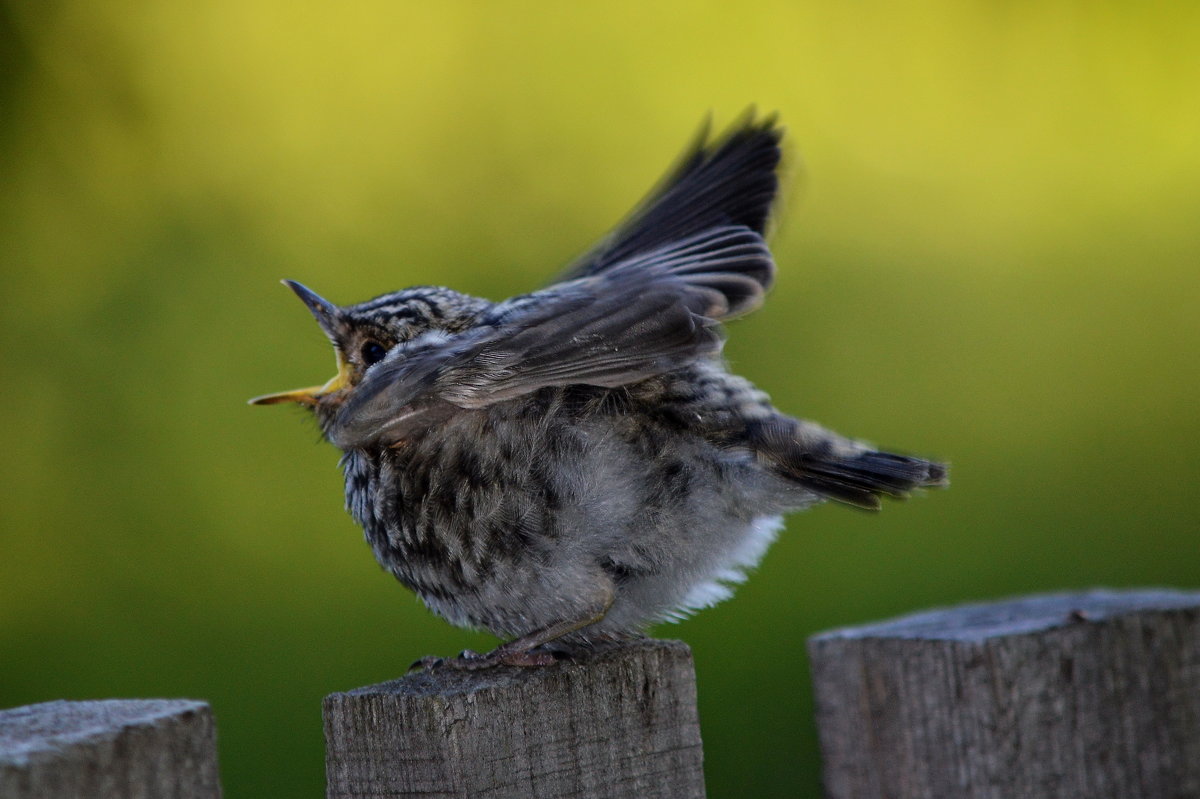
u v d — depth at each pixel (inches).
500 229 594.9
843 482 230.7
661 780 182.5
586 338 223.9
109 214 588.7
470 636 440.1
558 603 233.8
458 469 232.4
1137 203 634.2
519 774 174.1
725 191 293.7
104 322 546.6
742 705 416.5
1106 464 513.7
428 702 171.3
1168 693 202.8
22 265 572.1
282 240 581.0
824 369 553.9
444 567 236.8
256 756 425.1
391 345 266.7
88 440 512.4
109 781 137.9
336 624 451.8
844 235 612.1
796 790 402.9
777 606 441.4
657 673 183.9
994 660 194.5
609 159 618.5
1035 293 586.2
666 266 259.4
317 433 277.7
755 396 240.5
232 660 447.8
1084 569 482.9
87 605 473.7
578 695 178.5
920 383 553.6
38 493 503.8
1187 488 508.4
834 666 205.9
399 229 587.8
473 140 618.2
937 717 197.3
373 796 174.1
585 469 229.1
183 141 608.7
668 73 641.0
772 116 300.4
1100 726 198.5
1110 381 555.2
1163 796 200.7
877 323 573.9
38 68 617.3
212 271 566.6
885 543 466.3
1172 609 205.5
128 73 621.0
